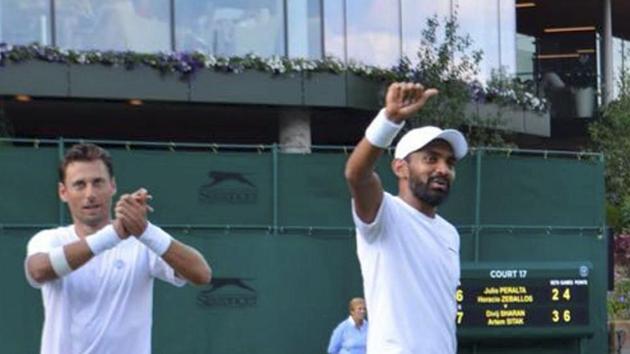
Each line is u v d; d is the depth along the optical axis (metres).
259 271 21.84
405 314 8.59
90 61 30.80
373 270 8.67
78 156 8.32
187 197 21.48
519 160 23.64
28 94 30.20
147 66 31.31
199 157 21.56
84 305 8.12
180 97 31.59
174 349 21.36
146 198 8.02
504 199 23.52
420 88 8.26
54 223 20.48
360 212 8.59
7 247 20.31
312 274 22.09
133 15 31.84
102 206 8.34
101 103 31.92
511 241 23.48
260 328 21.80
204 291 21.52
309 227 22.09
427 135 8.77
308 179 22.12
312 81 32.84
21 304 20.36
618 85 45.69
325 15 33.59
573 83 50.28
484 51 38.19
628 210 36.03
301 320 22.02
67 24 31.20
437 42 36.25
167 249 8.09
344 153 22.58
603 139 41.56
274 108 33.41
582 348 23.47
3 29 30.62
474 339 22.58
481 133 35.78
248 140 39.38
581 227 23.97
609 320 26.94
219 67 31.92
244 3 32.78
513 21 39.78
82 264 7.96
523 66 51.50
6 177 20.36
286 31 33.12
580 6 50.75
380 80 33.91
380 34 34.72
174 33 32.16
